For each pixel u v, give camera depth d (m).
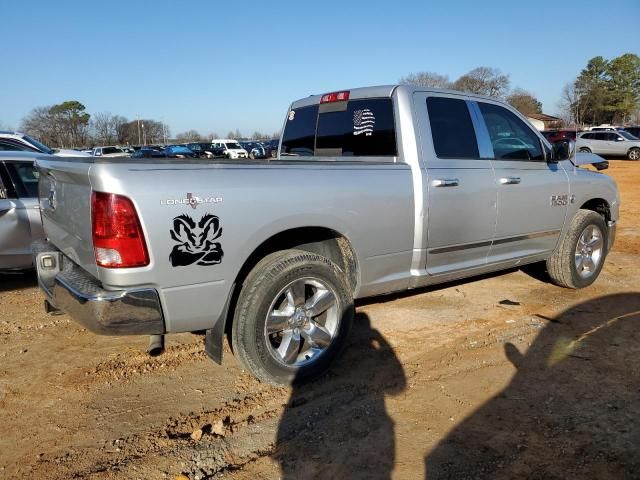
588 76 80.56
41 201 4.11
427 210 4.09
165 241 2.93
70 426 3.17
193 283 3.06
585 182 5.49
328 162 3.82
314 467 2.76
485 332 4.52
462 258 4.51
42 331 4.63
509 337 4.40
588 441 2.94
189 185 3.00
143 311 2.96
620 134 29.77
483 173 4.50
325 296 3.59
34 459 2.86
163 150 43.78
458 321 4.77
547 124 77.19
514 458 2.80
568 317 4.84
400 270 4.11
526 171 4.91
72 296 3.07
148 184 2.89
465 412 3.26
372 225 3.79
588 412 3.23
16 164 5.57
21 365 3.98
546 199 5.07
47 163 3.68
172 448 2.94
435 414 3.24
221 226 3.10
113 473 2.73
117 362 4.02
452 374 3.76
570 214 5.38
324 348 3.64
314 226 3.51
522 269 6.53
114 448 2.95
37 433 3.10
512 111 5.00
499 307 5.14
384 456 2.84
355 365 3.92
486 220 4.55
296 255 3.45
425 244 4.14
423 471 2.71
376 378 3.71
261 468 2.77
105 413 3.31
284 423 3.17
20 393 3.57
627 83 77.88
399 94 4.25
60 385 3.67
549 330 4.54
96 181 2.85
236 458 2.85
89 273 3.23
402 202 3.95
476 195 4.43
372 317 4.87
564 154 5.09
